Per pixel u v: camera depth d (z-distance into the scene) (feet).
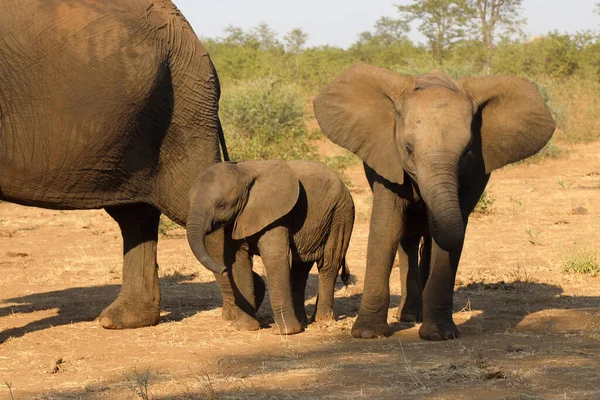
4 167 33.04
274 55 298.35
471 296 42.29
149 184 35.73
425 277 37.45
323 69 257.75
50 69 32.45
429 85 30.32
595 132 164.04
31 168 33.22
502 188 102.27
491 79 31.07
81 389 25.85
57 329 36.45
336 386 24.68
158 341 33.68
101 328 36.73
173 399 24.00
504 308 38.55
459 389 23.88
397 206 32.17
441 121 28.76
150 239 37.76
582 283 45.83
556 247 59.47
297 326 34.04
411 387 24.26
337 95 31.99
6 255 61.46
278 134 100.01
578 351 28.55
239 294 35.27
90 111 33.01
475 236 65.92
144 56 33.91
